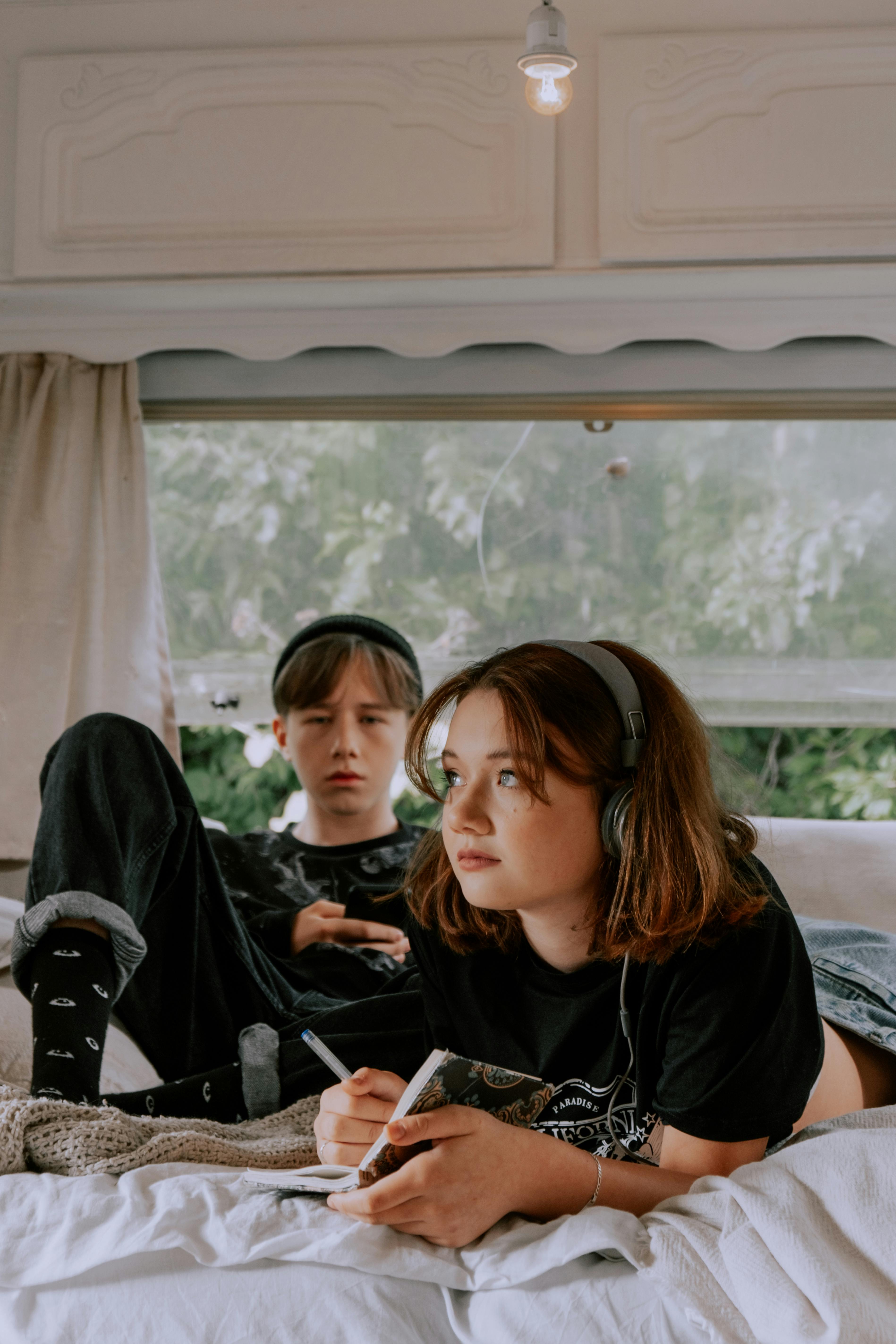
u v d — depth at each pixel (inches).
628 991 41.6
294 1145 45.1
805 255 94.1
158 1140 41.9
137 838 56.5
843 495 107.7
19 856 95.3
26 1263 35.0
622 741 41.1
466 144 95.8
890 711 107.7
